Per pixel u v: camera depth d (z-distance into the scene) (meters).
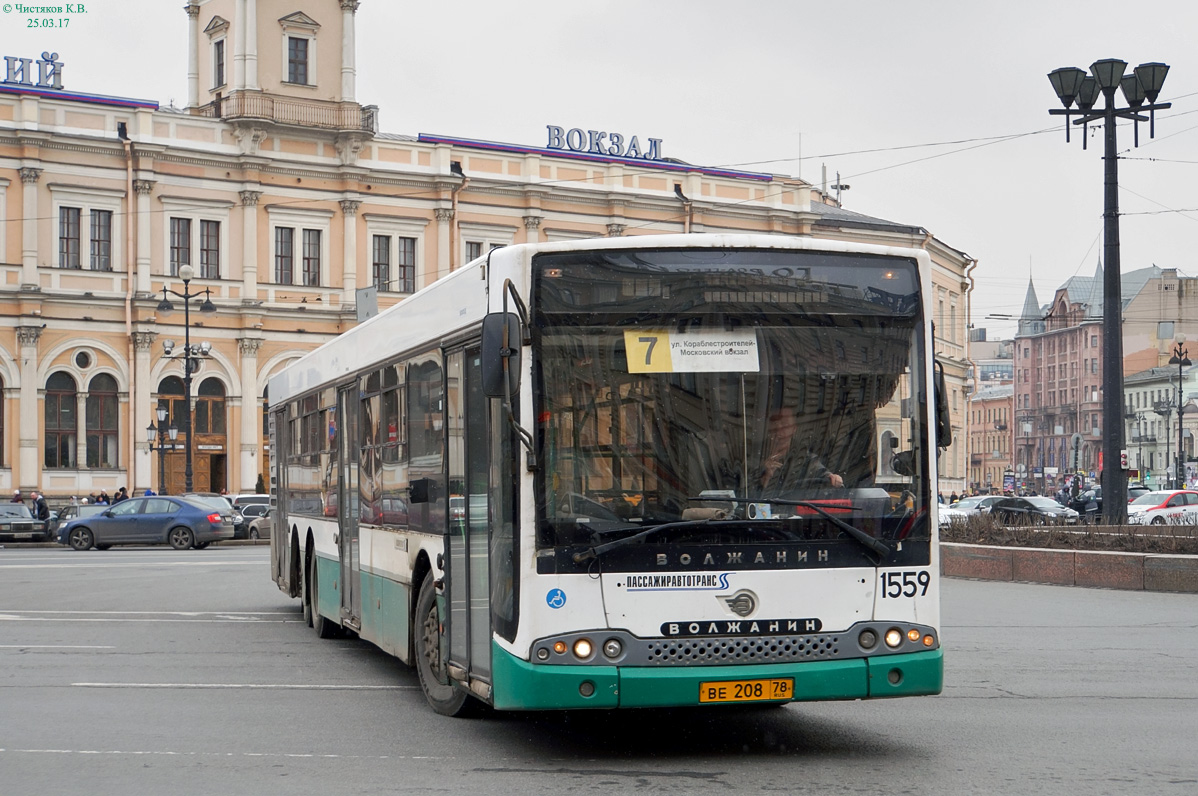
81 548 40.31
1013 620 17.92
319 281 58.66
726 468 8.50
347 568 14.05
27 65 55.25
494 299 8.80
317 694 11.84
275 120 57.34
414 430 11.19
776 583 8.45
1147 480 109.06
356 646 15.52
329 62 59.19
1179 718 10.38
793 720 10.39
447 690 10.52
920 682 8.58
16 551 40.38
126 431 54.56
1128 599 20.97
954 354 80.88
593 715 10.64
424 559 10.95
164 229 55.34
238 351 56.78
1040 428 160.12
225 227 56.62
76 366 53.72
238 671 13.38
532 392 8.38
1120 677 12.67
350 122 58.75
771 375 8.62
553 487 8.34
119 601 21.88
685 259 8.62
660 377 8.50
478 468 9.27
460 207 61.25
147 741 9.55
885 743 9.37
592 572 8.30
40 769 8.61
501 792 7.84
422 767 8.61
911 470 8.76
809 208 68.25
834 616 8.52
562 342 8.44
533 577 8.28
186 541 40.31
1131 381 133.50
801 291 8.73
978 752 9.02
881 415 8.75
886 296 8.87
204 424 56.34
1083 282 155.50
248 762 8.80
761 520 8.46
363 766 8.64
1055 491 107.62
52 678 12.88
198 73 60.16
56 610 20.27
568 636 8.25
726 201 65.94
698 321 8.59
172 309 54.59
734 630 8.38
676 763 8.71
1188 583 21.83
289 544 17.98
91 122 54.00
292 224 58.00
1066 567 23.56
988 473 173.88
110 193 54.19
